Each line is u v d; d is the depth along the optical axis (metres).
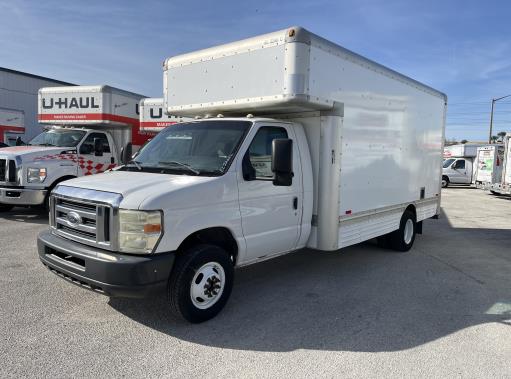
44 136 11.32
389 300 5.44
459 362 3.84
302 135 5.67
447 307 5.24
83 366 3.57
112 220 4.00
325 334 4.35
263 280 6.12
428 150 8.77
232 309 4.95
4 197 9.62
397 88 7.21
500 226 11.93
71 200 4.40
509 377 3.59
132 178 4.60
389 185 7.22
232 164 4.69
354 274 6.57
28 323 4.36
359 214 6.35
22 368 3.50
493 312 5.10
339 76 5.59
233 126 5.09
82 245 4.28
